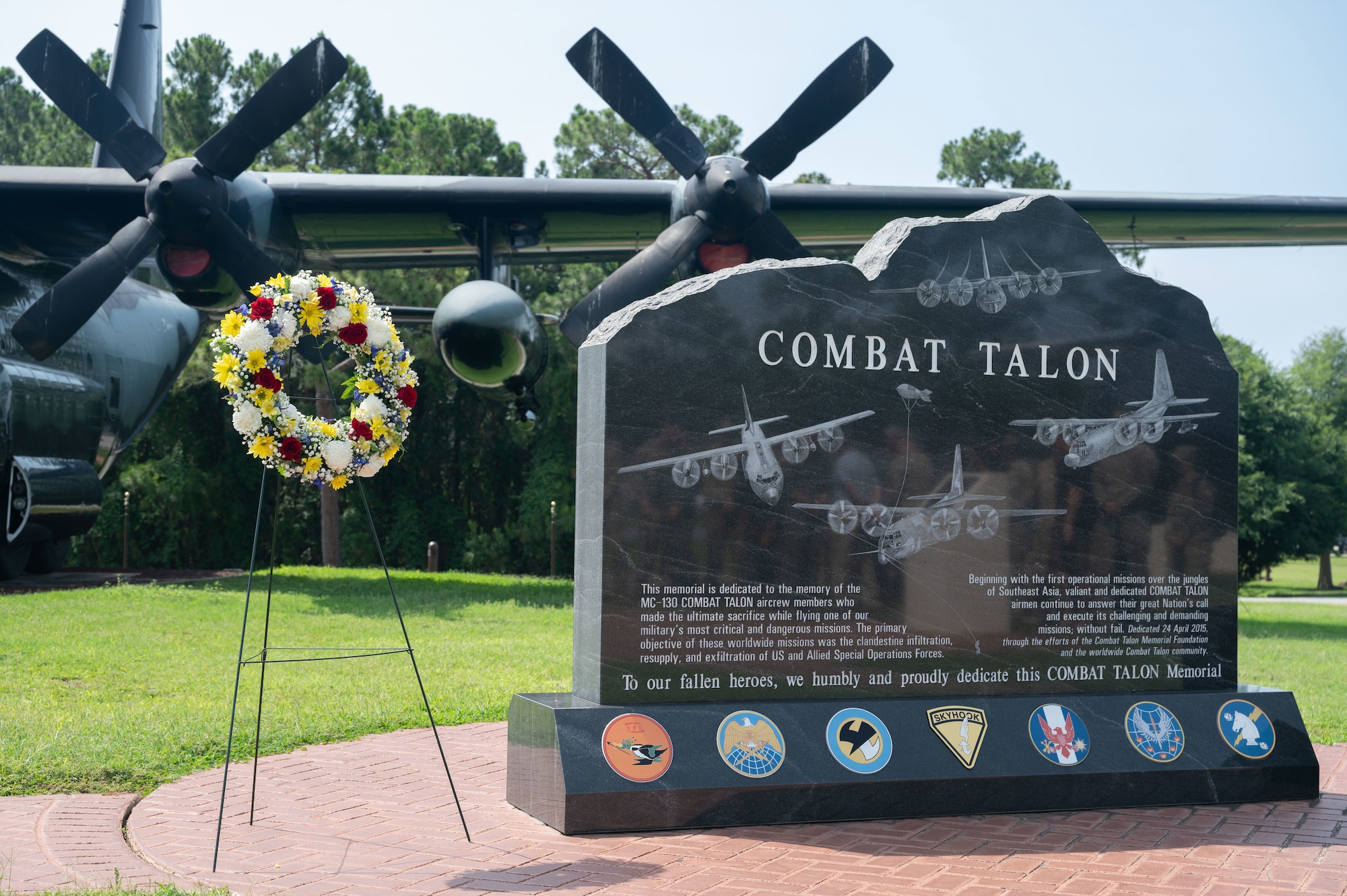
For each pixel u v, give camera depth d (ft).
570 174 97.81
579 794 15.08
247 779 18.17
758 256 36.47
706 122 98.12
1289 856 14.70
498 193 42.63
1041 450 18.61
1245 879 13.60
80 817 15.47
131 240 36.65
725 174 35.14
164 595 44.70
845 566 17.42
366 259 50.47
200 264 37.47
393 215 44.60
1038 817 16.60
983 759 16.96
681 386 16.85
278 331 15.52
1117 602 18.72
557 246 49.11
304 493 96.78
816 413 17.49
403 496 97.45
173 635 34.81
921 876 13.52
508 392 40.50
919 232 18.31
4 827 14.89
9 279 47.16
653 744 15.78
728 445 16.99
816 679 17.19
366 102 103.81
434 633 37.83
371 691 26.23
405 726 22.84
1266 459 108.78
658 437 16.69
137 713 22.90
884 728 16.84
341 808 16.48
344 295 15.84
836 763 16.33
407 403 16.20
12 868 13.07
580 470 17.25
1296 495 103.96
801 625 17.13
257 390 15.38
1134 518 18.94
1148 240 46.85
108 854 13.84
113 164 50.14
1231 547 19.39
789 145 35.42
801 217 43.75
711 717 16.26
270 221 40.73
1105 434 18.95
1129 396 19.13
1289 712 18.67
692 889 12.89
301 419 15.72
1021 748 17.21
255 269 37.29
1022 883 13.32
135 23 55.36
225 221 36.96
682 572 16.65
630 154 96.43
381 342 15.99
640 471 16.57
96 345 52.06
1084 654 18.53
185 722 21.83
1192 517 19.24
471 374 39.45
